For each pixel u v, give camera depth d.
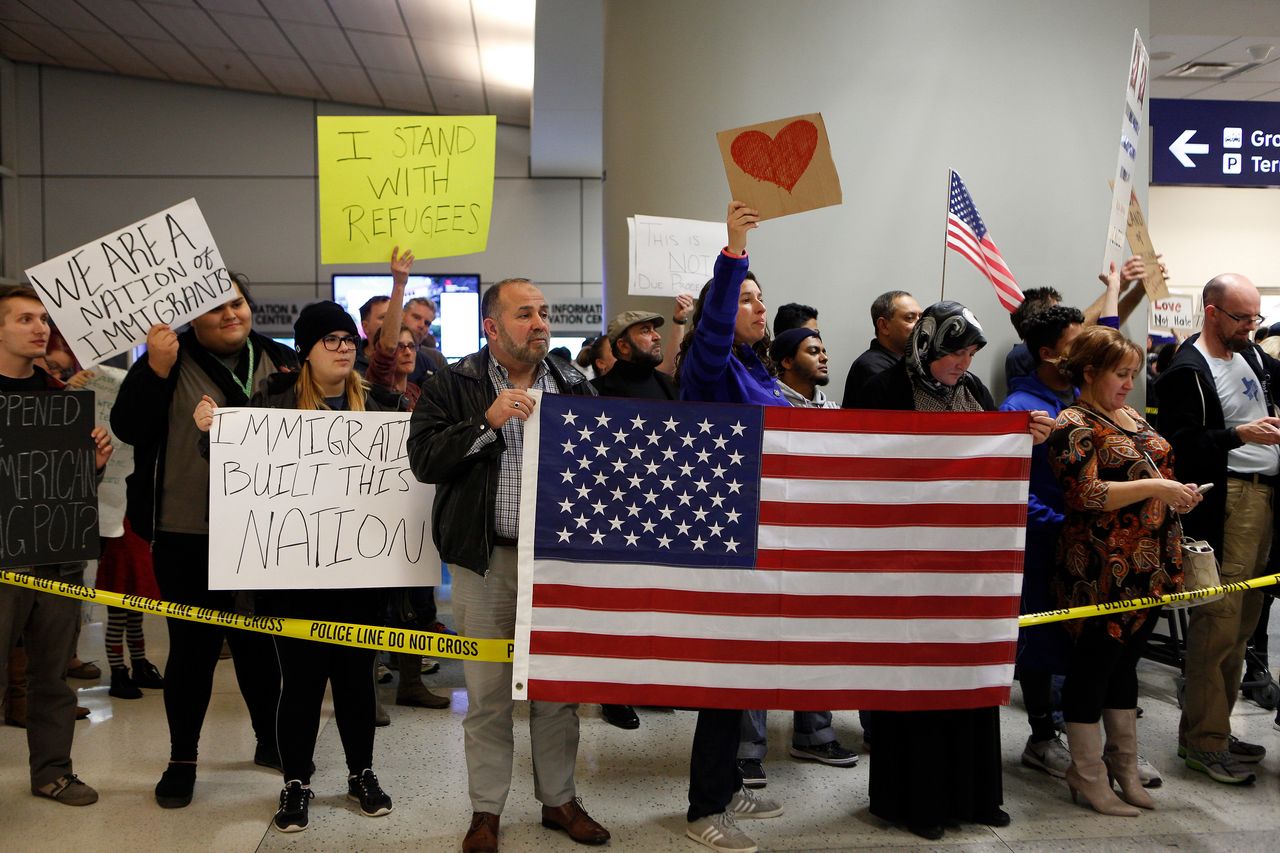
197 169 13.46
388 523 3.03
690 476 2.78
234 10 10.25
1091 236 5.39
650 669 2.76
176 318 3.10
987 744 3.06
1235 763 3.50
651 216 4.91
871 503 2.84
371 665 3.23
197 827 3.05
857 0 5.17
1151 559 3.06
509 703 2.89
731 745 2.94
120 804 3.23
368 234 3.32
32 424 2.98
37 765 3.25
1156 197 12.16
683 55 5.17
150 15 10.74
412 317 5.64
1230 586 3.17
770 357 3.86
